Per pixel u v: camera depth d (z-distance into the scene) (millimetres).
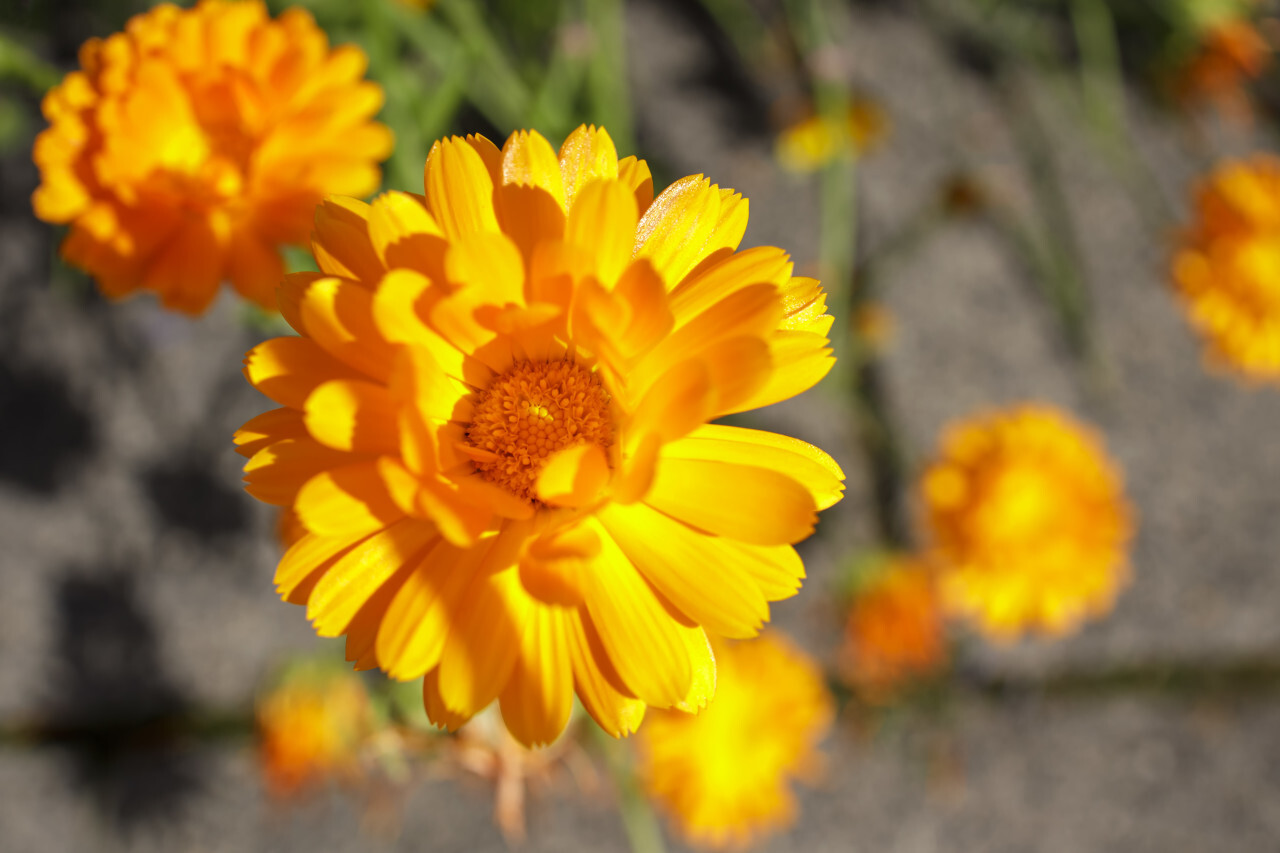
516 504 466
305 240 498
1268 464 641
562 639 461
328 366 460
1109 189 646
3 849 595
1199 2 597
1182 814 629
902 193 638
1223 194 562
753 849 614
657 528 463
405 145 540
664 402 437
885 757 622
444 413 472
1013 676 628
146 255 500
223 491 604
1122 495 636
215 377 604
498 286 455
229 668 604
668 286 463
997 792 625
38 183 597
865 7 642
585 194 432
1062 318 639
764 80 633
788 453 460
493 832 604
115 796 600
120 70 495
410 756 526
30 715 599
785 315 463
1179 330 643
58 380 601
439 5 568
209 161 500
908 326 634
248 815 602
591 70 562
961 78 644
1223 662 634
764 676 556
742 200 463
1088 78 628
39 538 601
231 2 499
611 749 552
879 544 624
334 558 462
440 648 451
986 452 561
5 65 516
